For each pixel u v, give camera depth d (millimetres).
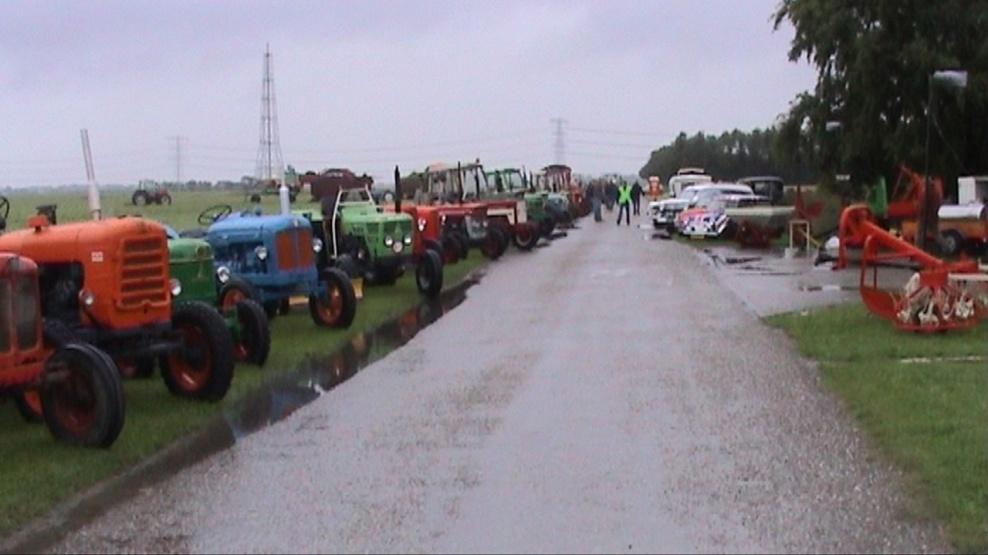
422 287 22000
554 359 13812
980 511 7121
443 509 7621
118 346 11008
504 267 29000
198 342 11578
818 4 33312
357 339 16141
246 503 7918
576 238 42125
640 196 73812
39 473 8734
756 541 6789
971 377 11281
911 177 27250
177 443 9891
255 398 11859
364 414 10875
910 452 8508
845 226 15227
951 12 31766
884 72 32031
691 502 7617
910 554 6492
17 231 11602
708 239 39000
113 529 7422
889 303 14938
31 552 7012
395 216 21719
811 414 10164
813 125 34375
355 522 7395
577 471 8492
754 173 97500
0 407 11609
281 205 19078
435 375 12938
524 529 7148
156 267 11109
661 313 18156
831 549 6609
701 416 10273
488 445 9398
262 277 16203
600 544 6824
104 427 9398
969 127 32031
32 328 9641
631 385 11914
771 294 20391
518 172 40344
